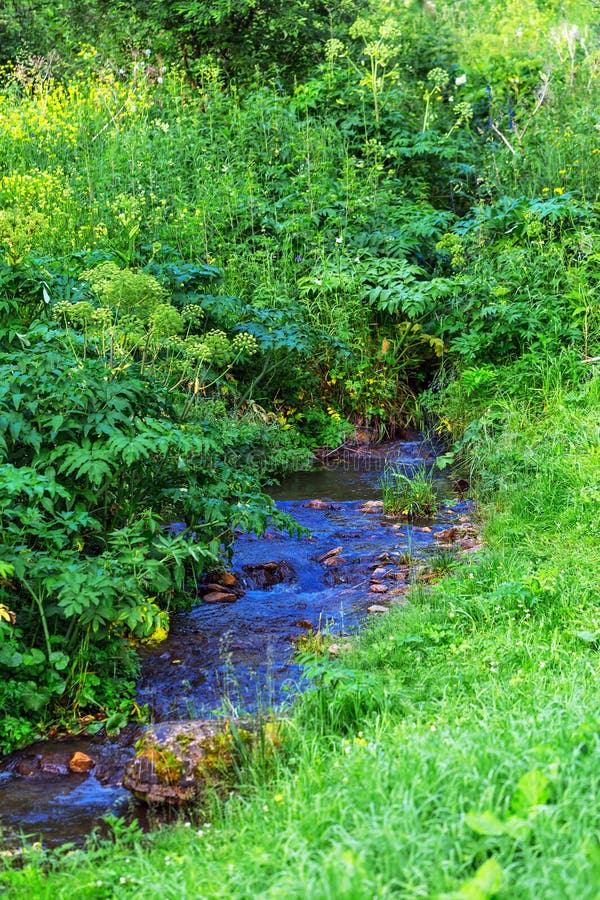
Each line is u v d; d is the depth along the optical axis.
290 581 6.88
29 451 5.43
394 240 12.21
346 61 16.12
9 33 17.03
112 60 16.72
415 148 13.84
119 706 5.02
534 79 16.08
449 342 11.34
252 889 2.89
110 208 11.65
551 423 8.98
